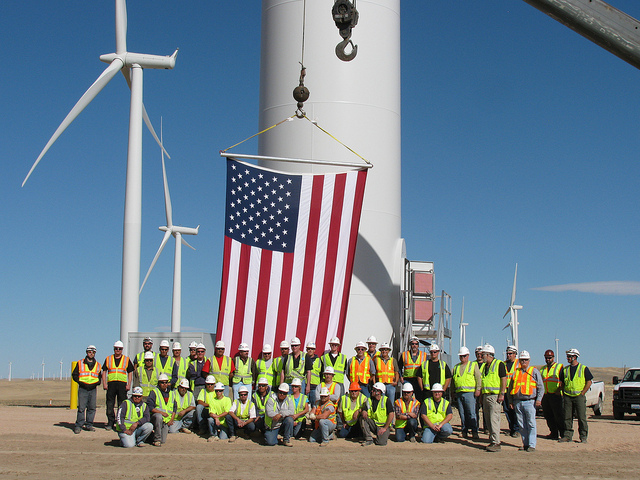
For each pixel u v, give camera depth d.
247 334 17.92
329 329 18.19
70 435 16.81
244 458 13.52
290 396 15.66
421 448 15.34
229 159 18.50
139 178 24.81
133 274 23.92
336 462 13.12
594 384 28.44
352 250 18.59
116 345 17.77
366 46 21.62
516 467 12.86
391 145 21.83
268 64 22.17
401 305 21.48
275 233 18.44
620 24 6.98
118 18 26.72
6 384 100.19
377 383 15.79
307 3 21.66
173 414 15.94
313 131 21.09
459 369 16.80
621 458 14.45
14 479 10.80
